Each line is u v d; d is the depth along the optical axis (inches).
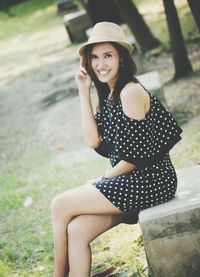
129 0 492.1
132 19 490.9
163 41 507.8
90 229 133.2
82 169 267.3
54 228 134.5
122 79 135.9
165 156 139.3
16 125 427.5
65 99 452.8
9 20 1123.9
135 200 132.3
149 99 135.3
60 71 562.6
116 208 132.6
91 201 132.0
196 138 247.1
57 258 135.5
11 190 257.4
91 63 139.9
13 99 515.2
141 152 132.3
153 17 622.8
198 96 328.8
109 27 135.8
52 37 802.2
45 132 381.7
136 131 131.6
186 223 125.8
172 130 137.9
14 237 195.6
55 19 958.4
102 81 138.2
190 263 128.2
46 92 497.0
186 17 534.3
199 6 234.7
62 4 954.7
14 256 177.6
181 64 381.1
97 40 134.0
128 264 151.0
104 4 637.3
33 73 602.9
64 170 277.0
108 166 258.7
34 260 172.1
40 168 298.4
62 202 133.0
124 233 174.2
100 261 158.4
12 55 773.3
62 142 346.3
